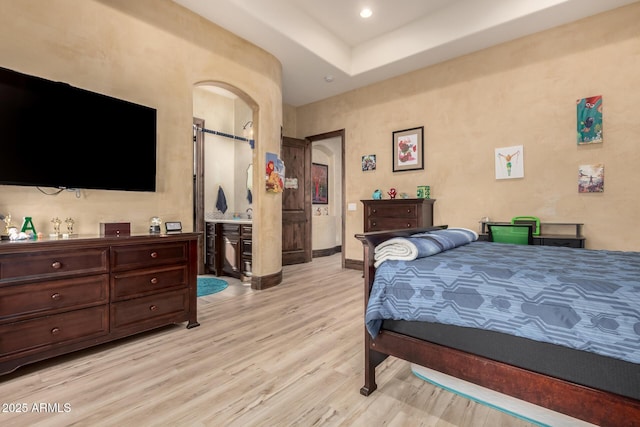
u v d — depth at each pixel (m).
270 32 3.63
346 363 2.06
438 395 1.71
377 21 4.13
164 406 1.60
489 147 3.96
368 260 1.73
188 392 1.72
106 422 1.47
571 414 1.15
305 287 4.08
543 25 3.49
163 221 3.01
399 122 4.79
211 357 2.14
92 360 2.09
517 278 1.33
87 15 2.54
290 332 2.57
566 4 3.13
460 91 4.20
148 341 2.40
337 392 1.73
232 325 2.73
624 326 1.06
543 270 1.39
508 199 3.82
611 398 1.08
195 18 3.29
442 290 1.46
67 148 2.32
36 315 1.92
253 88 3.88
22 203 2.23
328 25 4.21
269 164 4.10
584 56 3.35
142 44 2.87
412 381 1.85
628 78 3.13
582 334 1.12
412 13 3.96
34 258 1.91
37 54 2.29
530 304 1.25
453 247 2.19
